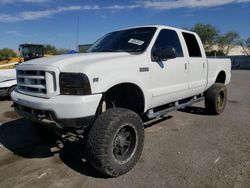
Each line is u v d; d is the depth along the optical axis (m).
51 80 3.47
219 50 70.38
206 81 6.30
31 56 16.53
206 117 6.67
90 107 3.33
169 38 5.05
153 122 6.19
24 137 5.27
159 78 4.55
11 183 3.43
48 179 3.53
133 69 4.00
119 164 3.52
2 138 5.21
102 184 3.37
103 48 4.90
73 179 3.52
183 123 6.11
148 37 4.63
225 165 3.85
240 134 5.27
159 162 3.97
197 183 3.36
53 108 3.33
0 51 68.19
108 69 3.61
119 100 4.31
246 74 26.23
